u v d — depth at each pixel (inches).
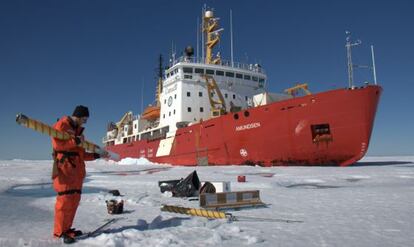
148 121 1504.7
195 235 153.6
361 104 727.1
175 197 314.5
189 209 208.7
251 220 194.1
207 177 557.6
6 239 147.6
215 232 157.8
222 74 1181.7
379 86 734.5
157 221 183.2
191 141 1070.4
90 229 170.2
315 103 778.2
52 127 143.4
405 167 804.6
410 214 209.3
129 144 1566.2
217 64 1219.9
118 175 645.3
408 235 154.2
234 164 941.2
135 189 382.6
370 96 724.0
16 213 222.8
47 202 276.5
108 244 135.0
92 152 166.7
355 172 634.8
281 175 585.6
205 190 293.0
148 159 1343.5
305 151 804.0
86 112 160.4
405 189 361.4
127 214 217.3
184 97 1130.7
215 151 984.3
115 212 218.4
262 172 666.2
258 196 256.7
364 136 737.0
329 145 772.0
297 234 157.0
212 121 991.0
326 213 216.1
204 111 1143.6
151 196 317.4
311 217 202.5
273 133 840.9
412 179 507.2
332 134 764.0
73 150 154.4
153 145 1314.0
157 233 155.4
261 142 866.1
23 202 277.0
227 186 292.4
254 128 876.6
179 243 138.8
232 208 237.9
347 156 768.9
